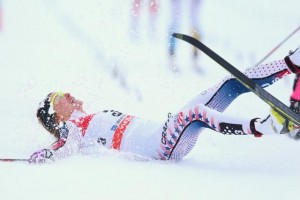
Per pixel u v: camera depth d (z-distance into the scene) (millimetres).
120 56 30641
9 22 33656
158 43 32406
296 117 13328
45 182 12969
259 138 18062
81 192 12180
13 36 32812
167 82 27812
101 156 16172
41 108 16625
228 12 34781
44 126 16656
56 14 33750
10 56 30750
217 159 16156
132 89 26359
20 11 34188
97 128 16672
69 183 12914
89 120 16797
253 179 13539
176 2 33906
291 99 15062
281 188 12609
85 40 32188
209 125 15094
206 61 30906
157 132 16094
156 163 15641
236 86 16016
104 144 16656
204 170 14656
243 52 32562
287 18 35188
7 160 15211
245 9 35062
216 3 34906
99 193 12117
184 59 30953
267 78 15555
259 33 33906
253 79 15680
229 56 32531
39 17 33875
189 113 15391
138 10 33438
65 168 14453
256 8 35219
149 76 28312
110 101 24422
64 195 11930
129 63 29938
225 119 14664
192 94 26266
